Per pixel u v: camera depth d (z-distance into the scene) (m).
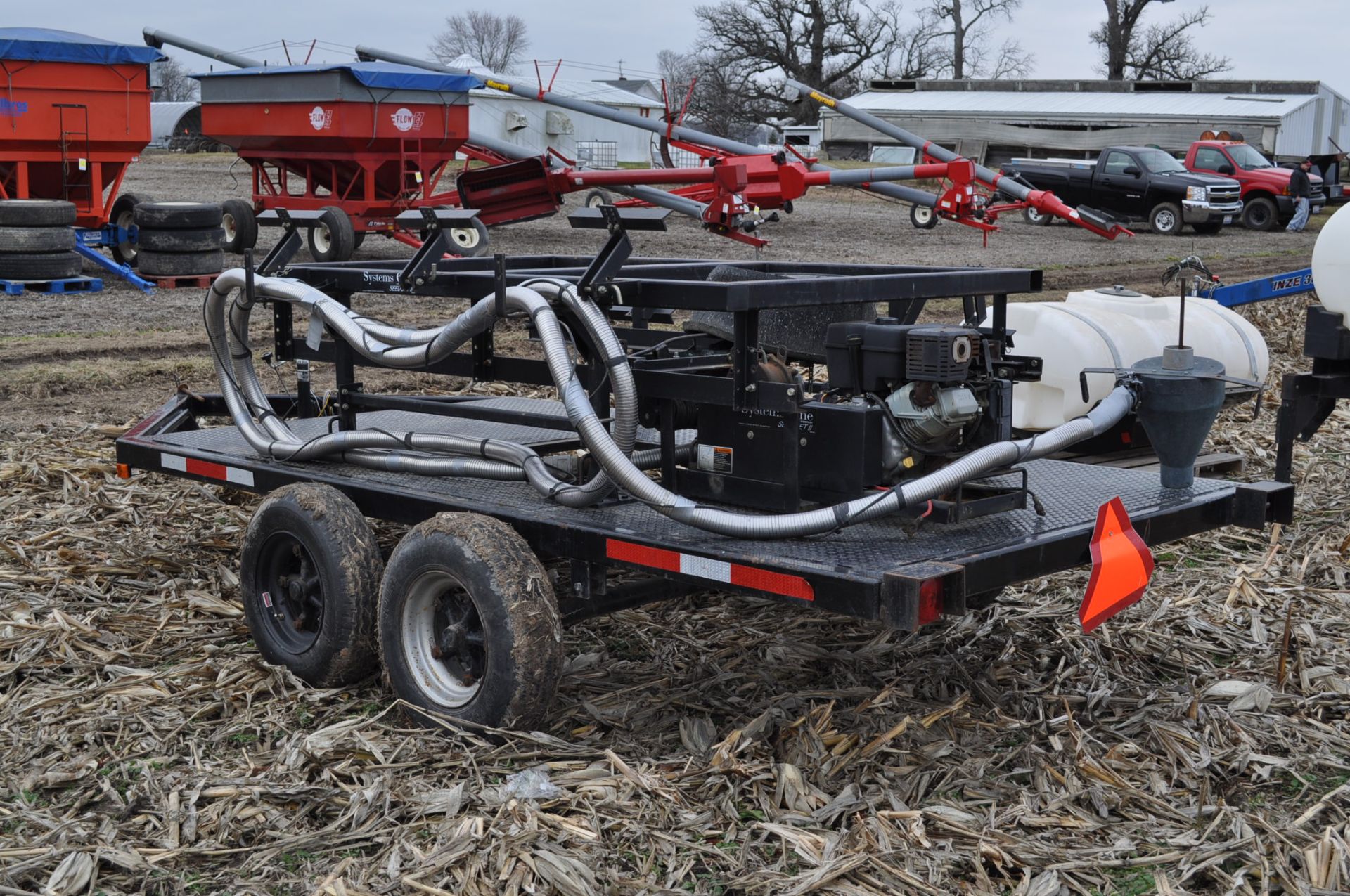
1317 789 3.92
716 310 3.98
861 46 66.44
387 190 19.66
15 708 4.34
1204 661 4.95
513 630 3.93
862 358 4.20
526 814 3.58
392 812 3.65
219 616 5.27
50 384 10.10
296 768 3.93
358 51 20.64
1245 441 8.38
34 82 16.45
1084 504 4.46
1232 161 31.03
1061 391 6.92
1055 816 3.68
